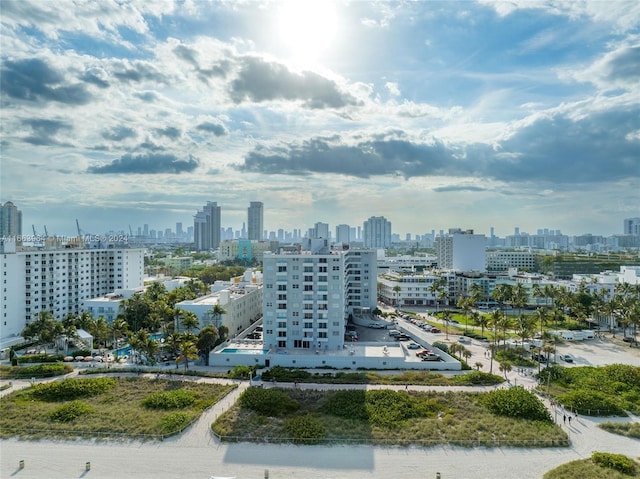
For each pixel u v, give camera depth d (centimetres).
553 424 8438
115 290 18862
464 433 7988
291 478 6694
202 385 10412
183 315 13912
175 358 12938
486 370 12100
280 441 7725
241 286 19675
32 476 6731
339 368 12175
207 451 7450
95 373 11581
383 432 8038
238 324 16475
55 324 13500
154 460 7175
